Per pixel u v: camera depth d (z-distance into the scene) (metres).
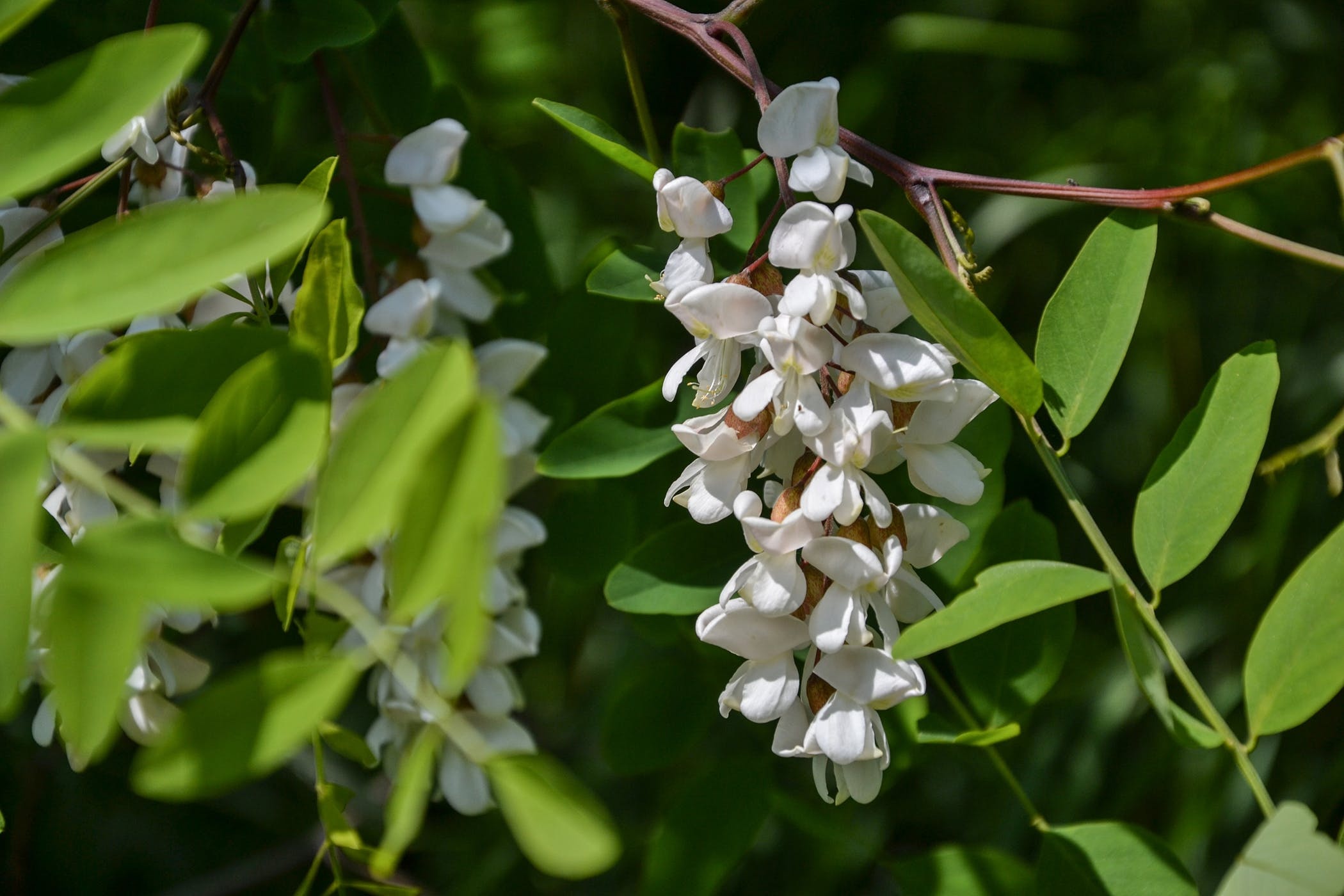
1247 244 0.95
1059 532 0.90
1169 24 1.00
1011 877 0.71
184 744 0.58
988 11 0.96
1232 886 0.62
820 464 0.65
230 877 0.88
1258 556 0.88
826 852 0.85
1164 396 0.94
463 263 0.72
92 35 0.74
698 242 0.66
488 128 0.92
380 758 0.71
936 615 0.63
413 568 0.57
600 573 0.74
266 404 0.59
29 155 0.59
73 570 0.58
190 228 0.59
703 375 0.66
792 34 0.93
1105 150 0.97
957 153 0.95
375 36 0.75
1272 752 0.87
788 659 0.66
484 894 0.89
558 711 0.94
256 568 0.59
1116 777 0.92
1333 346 0.93
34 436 0.59
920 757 0.73
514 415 0.72
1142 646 0.64
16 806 0.86
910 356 0.65
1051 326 0.67
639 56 0.94
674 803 0.73
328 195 0.74
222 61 0.70
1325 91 0.98
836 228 0.64
